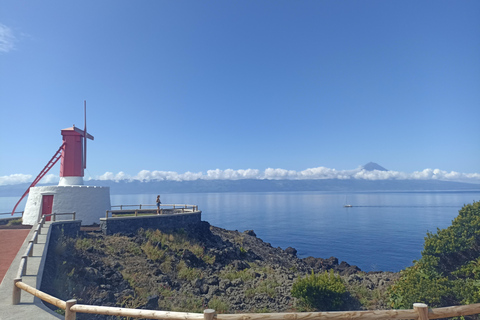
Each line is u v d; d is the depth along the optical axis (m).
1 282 13.45
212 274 25.92
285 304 19.75
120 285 19.81
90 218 31.78
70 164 34.41
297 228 134.75
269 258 38.78
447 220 163.88
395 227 136.00
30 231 22.30
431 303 16.72
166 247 27.83
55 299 8.34
